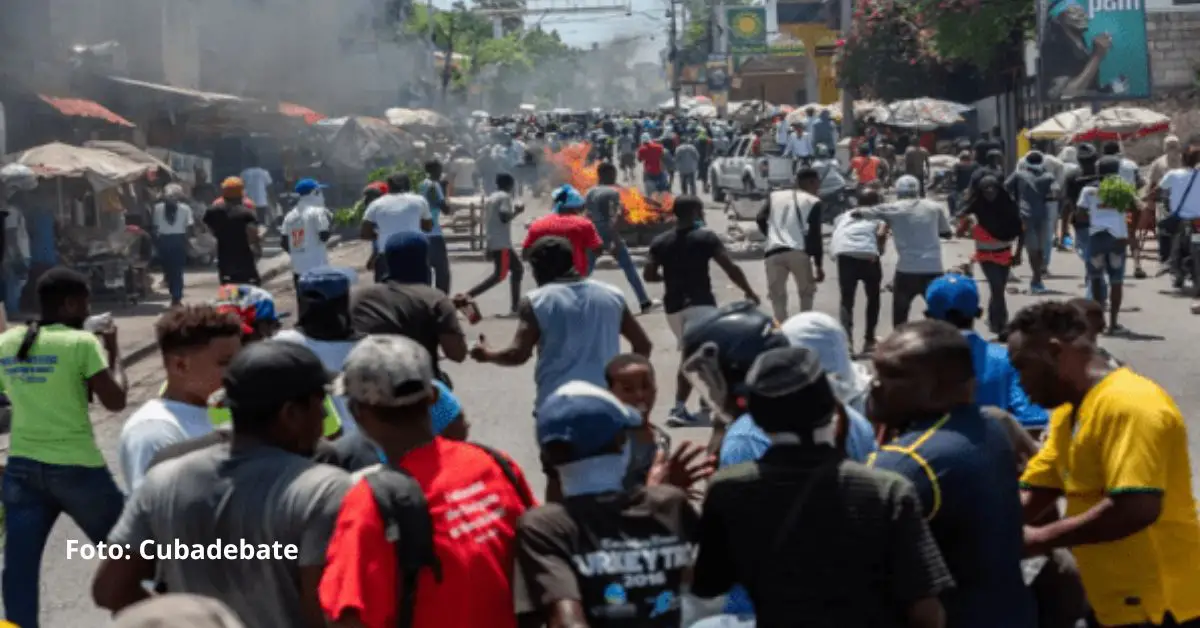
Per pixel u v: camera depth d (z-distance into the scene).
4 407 11.36
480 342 7.50
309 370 4.13
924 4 36.91
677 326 10.95
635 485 4.24
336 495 4.01
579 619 3.82
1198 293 16.39
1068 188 21.02
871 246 13.32
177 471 4.09
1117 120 28.36
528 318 7.35
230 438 4.24
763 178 27.16
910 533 3.75
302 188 14.80
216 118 27.84
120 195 21.91
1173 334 14.90
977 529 4.10
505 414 11.73
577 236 11.59
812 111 42.78
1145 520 4.35
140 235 21.55
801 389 3.79
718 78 94.88
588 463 3.98
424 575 4.04
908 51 41.03
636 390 5.77
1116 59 30.81
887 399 4.30
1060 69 30.98
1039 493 4.82
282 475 4.04
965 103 41.62
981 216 14.14
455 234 26.06
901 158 37.28
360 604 3.83
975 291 6.30
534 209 35.12
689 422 10.94
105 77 25.22
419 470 4.16
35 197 18.66
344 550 3.88
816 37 64.94
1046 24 30.97
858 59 41.41
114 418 12.15
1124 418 4.41
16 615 6.43
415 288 7.02
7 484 6.50
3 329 12.87
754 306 4.84
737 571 3.86
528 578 3.91
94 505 6.52
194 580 4.06
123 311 18.47
